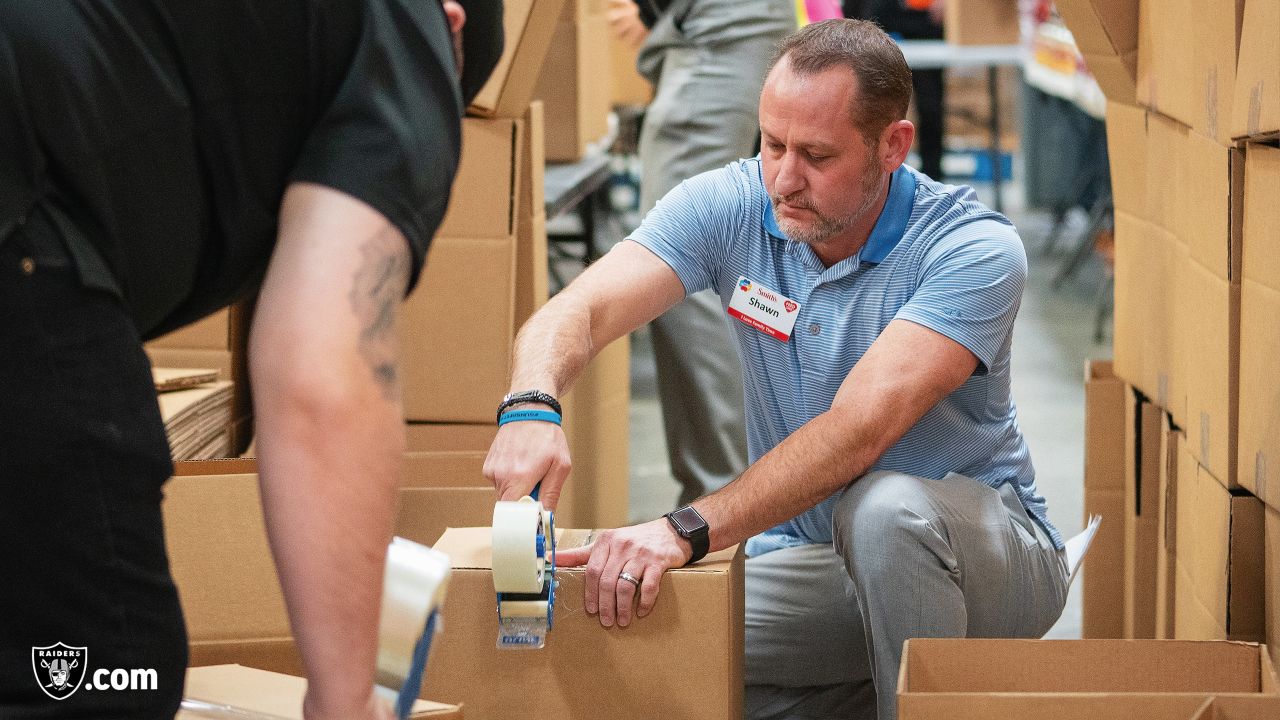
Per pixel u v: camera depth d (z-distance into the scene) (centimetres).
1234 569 402
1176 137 455
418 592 223
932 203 414
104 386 208
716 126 681
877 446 377
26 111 200
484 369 528
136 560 213
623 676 347
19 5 202
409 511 448
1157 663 338
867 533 380
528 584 331
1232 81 391
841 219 399
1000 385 423
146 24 209
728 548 365
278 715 284
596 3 852
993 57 1588
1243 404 392
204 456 480
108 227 209
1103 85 533
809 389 427
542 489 362
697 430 715
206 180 219
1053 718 298
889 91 390
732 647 349
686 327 701
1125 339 520
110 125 206
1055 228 1599
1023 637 424
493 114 521
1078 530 753
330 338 201
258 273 234
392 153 210
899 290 412
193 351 521
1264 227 374
